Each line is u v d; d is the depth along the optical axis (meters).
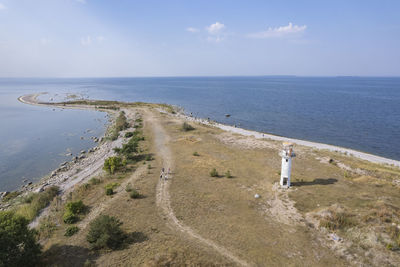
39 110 122.81
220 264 18.58
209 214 26.69
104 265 18.11
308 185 34.16
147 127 75.25
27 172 47.34
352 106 136.12
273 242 21.81
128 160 45.28
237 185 34.78
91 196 31.23
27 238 18.39
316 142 72.25
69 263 18.48
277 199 30.47
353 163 45.19
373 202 27.19
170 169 40.66
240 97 185.62
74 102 139.75
